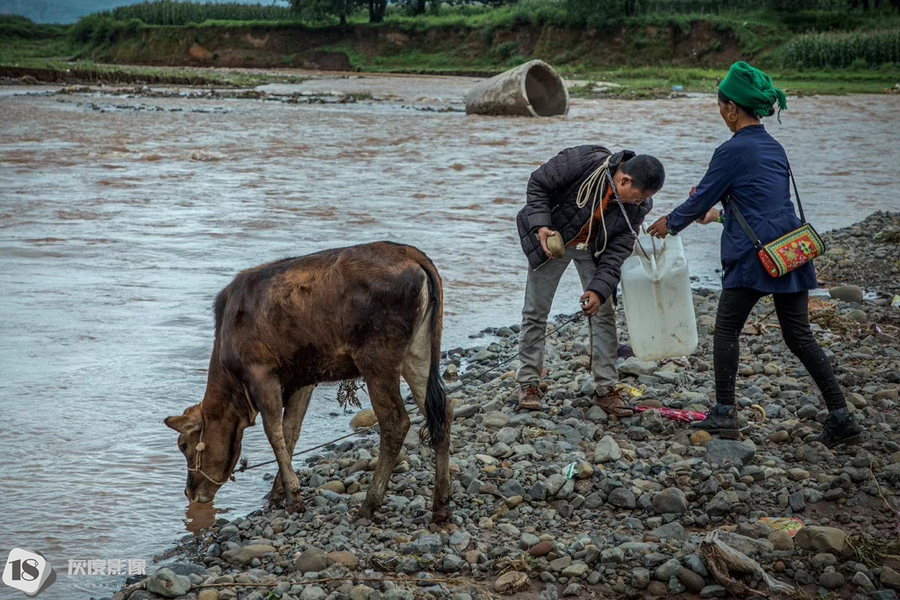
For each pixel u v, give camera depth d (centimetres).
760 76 596
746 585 457
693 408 698
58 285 1099
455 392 783
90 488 615
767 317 942
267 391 551
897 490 547
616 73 6712
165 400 768
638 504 548
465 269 1225
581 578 473
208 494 584
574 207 648
